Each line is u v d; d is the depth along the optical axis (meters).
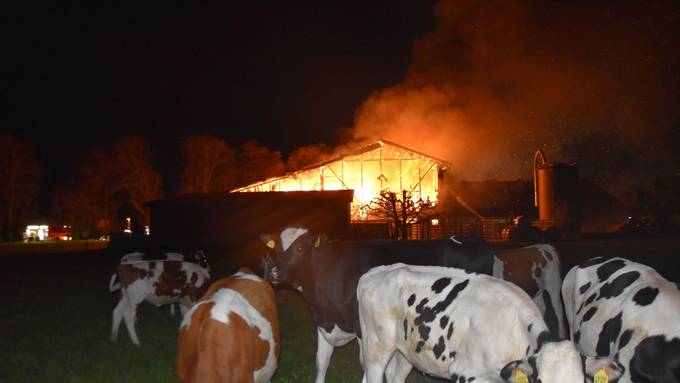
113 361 9.67
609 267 7.02
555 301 11.81
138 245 38.00
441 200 46.84
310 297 8.59
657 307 5.98
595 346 6.64
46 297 16.14
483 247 9.45
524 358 5.03
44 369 9.26
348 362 9.69
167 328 12.13
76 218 61.16
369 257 8.49
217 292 6.71
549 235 33.50
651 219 38.47
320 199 39.81
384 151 46.12
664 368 5.60
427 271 6.68
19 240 61.12
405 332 6.56
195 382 5.73
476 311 5.89
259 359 6.59
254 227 40.34
